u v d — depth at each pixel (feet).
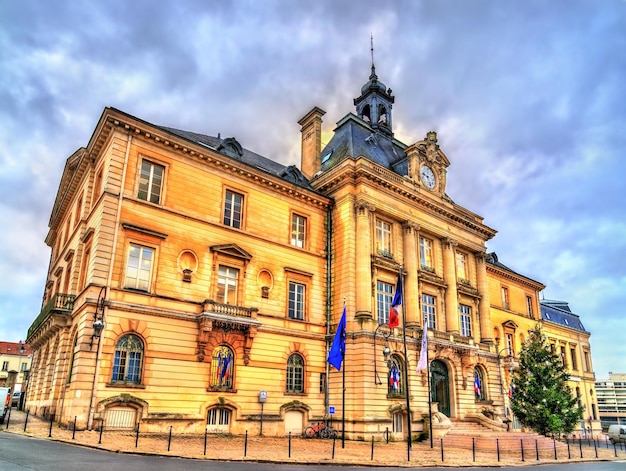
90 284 79.41
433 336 118.73
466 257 142.31
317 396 105.50
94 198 94.99
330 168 124.47
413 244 121.80
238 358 94.17
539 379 127.24
